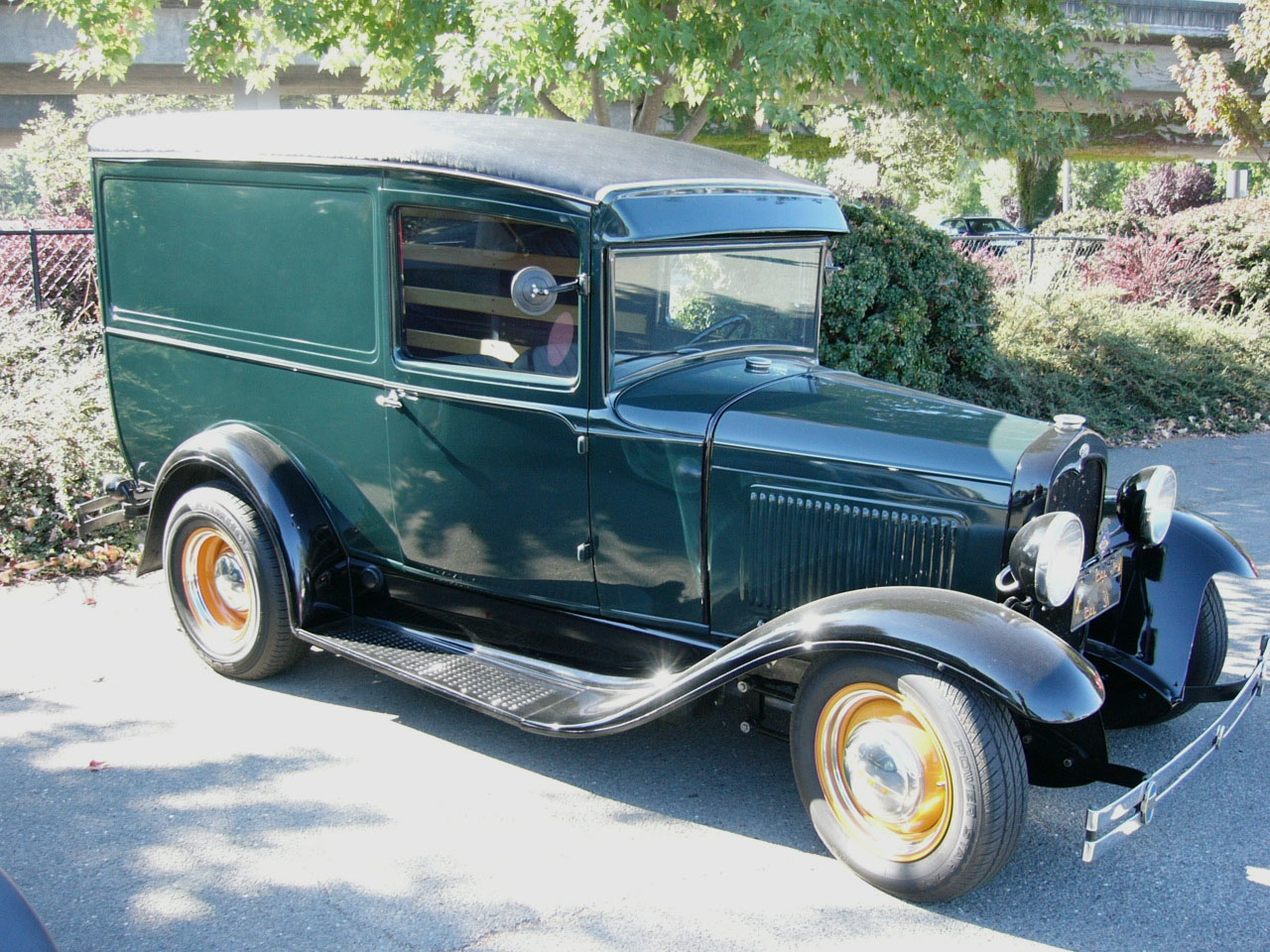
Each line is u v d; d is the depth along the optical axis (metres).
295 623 4.11
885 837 3.06
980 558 3.23
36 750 3.79
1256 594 5.58
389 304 3.85
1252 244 12.59
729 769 3.80
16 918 2.06
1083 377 9.89
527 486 3.73
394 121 4.07
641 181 3.47
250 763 3.74
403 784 3.63
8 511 5.80
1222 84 14.41
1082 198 43.78
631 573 3.66
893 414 3.58
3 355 6.97
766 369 3.93
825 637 2.98
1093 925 2.95
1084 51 8.26
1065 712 2.70
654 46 6.85
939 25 7.76
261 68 9.03
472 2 6.80
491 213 3.57
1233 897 3.08
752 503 3.46
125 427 4.88
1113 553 3.67
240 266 4.26
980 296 8.73
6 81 20.30
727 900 3.04
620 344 3.52
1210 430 9.80
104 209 4.66
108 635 4.80
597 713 3.40
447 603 4.17
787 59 6.46
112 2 7.37
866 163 19.00
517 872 3.15
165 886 3.05
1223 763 3.87
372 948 2.80
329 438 4.16
